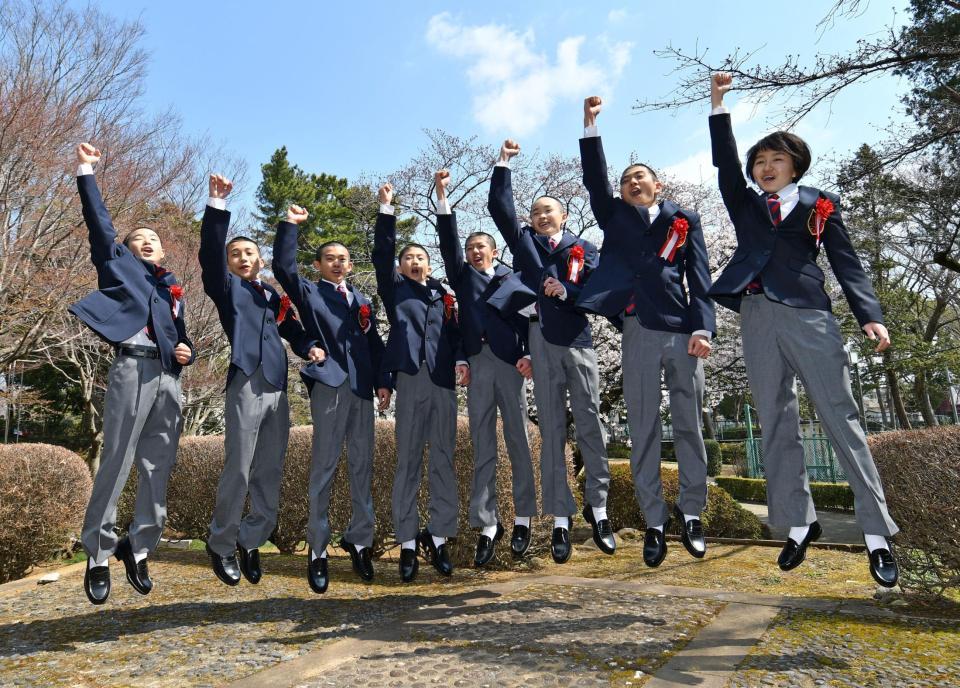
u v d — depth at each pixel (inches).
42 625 135.0
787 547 105.8
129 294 125.0
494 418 147.6
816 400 103.0
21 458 213.2
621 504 323.0
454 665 99.8
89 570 120.0
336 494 226.1
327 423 144.0
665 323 119.6
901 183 300.4
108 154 321.4
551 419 134.5
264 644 116.6
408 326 150.7
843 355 103.4
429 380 148.2
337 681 95.3
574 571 201.2
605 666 96.3
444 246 151.3
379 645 113.2
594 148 131.2
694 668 94.2
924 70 263.3
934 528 125.3
